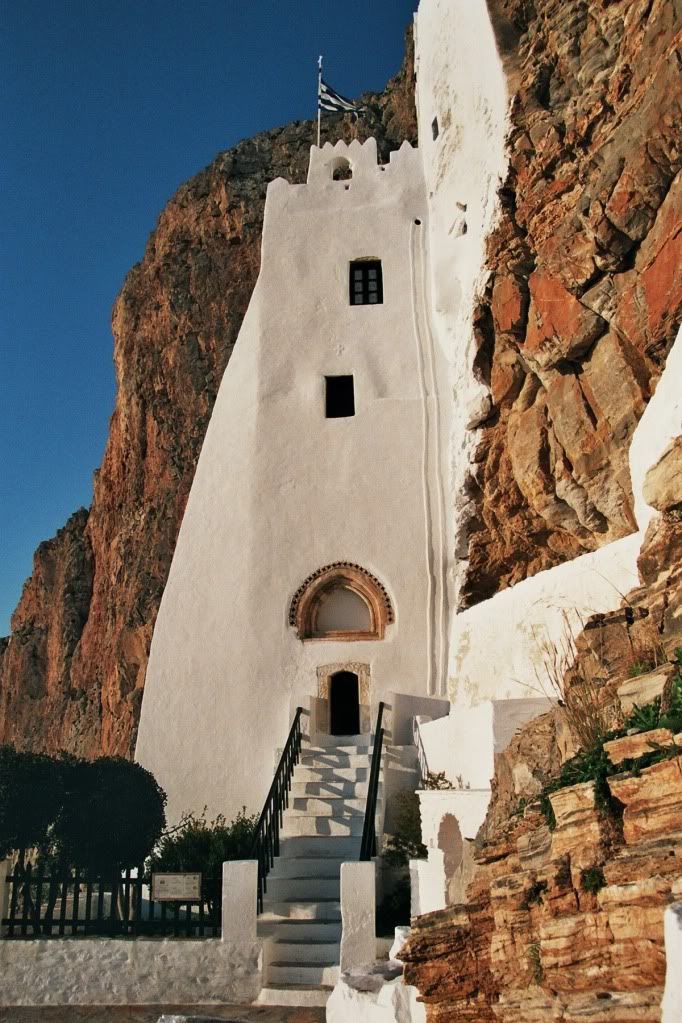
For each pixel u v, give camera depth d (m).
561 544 18.19
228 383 23.59
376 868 13.66
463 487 19.70
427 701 19.28
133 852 15.47
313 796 17.09
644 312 13.55
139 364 37.94
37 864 15.27
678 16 13.62
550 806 6.86
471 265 20.14
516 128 17.52
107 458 41.28
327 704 20.56
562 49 17.31
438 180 22.91
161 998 12.64
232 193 35.78
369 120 37.31
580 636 10.12
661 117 13.27
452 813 11.82
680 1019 4.61
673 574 9.29
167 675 21.33
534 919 6.54
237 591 21.58
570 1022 5.64
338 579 21.44
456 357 20.69
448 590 21.06
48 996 12.80
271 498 22.11
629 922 5.54
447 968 7.66
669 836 5.73
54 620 43.78
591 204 14.39
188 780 20.47
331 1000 10.78
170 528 33.47
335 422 22.52
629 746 6.51
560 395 15.98
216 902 13.41
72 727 37.97
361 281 24.00
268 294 23.89
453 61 22.12
